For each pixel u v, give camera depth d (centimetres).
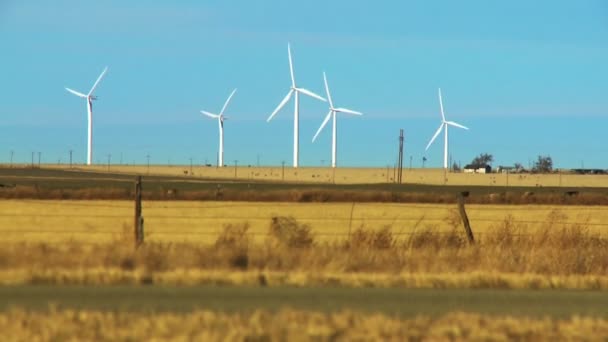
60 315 5772
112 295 6988
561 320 6144
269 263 8600
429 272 8556
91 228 14088
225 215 17438
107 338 5159
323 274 8131
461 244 10419
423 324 5781
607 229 15162
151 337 5212
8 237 12369
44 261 8275
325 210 19338
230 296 7062
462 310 6656
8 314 5822
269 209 19312
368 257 8925
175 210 18225
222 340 5134
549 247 9825
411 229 14725
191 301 6762
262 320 5744
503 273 8538
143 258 8444
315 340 5259
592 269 8925
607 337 5559
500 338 5428
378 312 6350
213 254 8681
